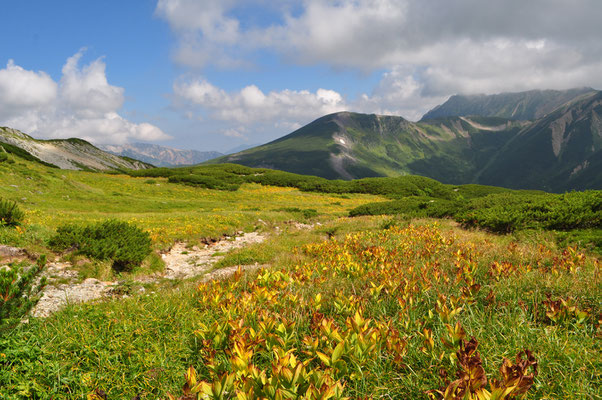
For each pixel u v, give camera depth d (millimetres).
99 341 3541
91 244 10195
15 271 3914
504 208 14984
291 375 2307
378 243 10594
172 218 20859
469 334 3219
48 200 25578
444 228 14086
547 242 9289
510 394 2072
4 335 3414
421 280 5082
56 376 3018
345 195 52156
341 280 5867
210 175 56594
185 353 3529
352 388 2672
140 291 8562
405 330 3422
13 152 52875
